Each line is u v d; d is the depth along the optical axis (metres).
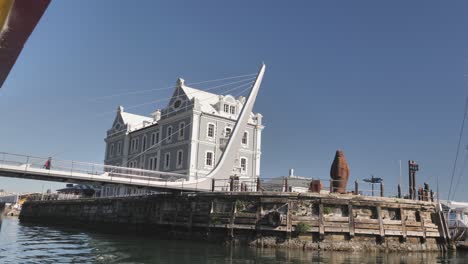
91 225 49.50
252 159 59.09
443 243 31.19
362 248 28.72
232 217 30.92
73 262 21.55
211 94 60.84
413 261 25.45
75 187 79.69
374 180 38.53
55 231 45.22
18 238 35.66
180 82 58.75
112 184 35.69
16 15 2.51
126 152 69.75
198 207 33.53
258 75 54.09
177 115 57.25
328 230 28.73
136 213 40.91
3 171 30.89
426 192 34.50
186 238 33.59
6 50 2.83
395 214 30.70
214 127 56.19
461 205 39.78
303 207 29.52
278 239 29.06
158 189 36.84
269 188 38.62
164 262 22.05
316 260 24.14
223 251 26.92
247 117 51.75
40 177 33.31
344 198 29.70
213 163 55.09
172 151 57.34
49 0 2.44
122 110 75.19
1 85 3.39
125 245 29.83
